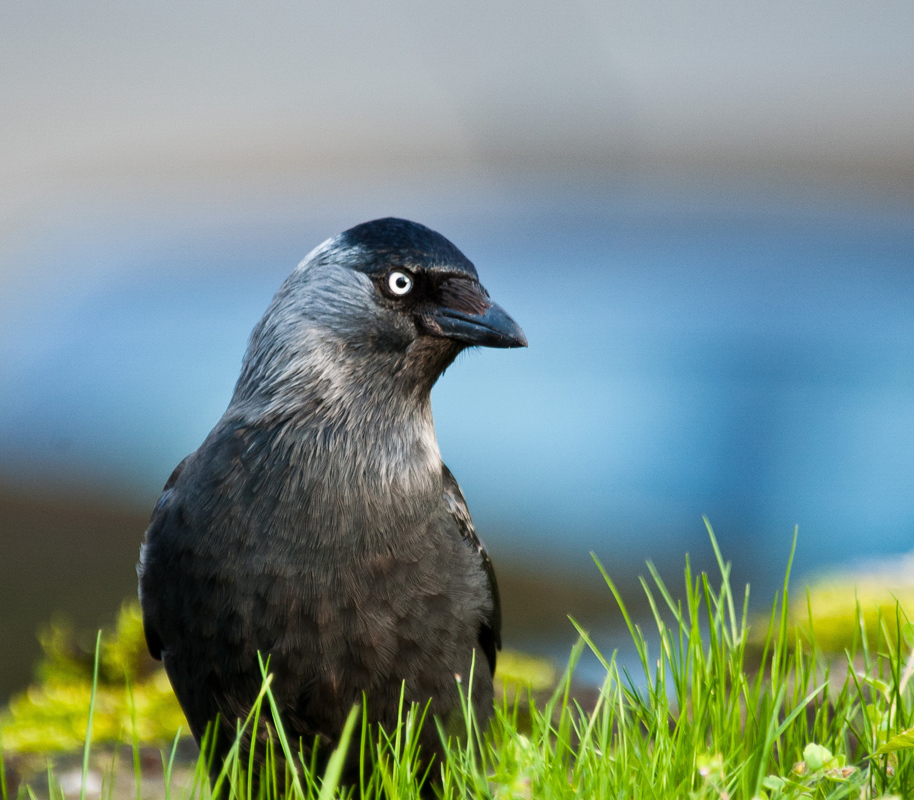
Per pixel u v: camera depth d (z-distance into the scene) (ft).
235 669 16.33
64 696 23.06
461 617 17.08
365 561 16.28
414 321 17.35
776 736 13.21
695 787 13.51
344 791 16.96
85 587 38.96
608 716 13.87
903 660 15.44
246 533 16.17
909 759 13.56
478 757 17.62
